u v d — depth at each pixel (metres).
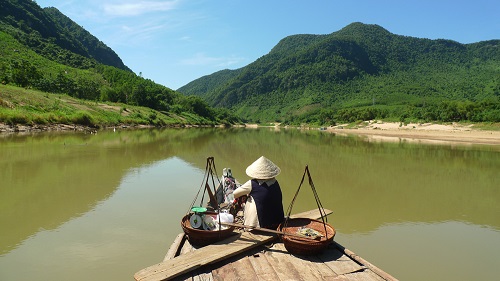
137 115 64.00
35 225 8.29
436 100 118.44
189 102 114.12
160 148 25.72
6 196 10.55
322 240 5.29
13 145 22.22
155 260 6.54
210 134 51.59
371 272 4.93
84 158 18.33
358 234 8.49
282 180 15.13
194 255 5.22
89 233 7.86
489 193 13.23
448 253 7.41
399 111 95.88
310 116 136.88
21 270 6.07
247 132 68.69
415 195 12.73
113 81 112.81
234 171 16.77
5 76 58.41
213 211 7.22
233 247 5.51
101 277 5.87
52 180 12.83
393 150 29.97
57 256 6.64
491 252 7.51
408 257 7.16
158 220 8.86
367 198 12.12
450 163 21.62
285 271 4.91
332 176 16.31
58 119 38.94
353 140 44.88
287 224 6.37
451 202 11.79
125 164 17.31
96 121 46.16
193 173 15.66
